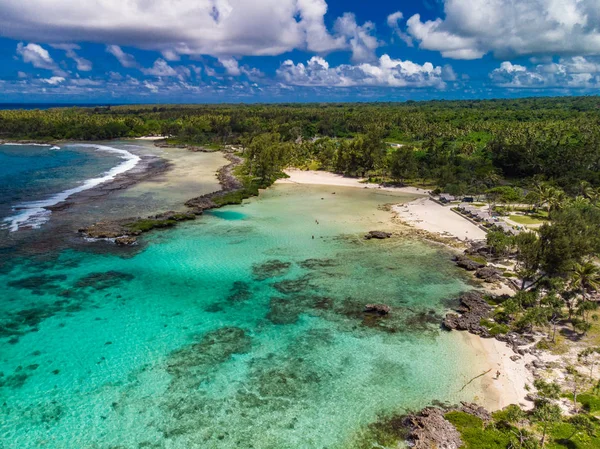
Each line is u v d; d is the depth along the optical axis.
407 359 41.00
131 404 33.88
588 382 36.62
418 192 119.38
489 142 152.12
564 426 30.95
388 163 136.75
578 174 113.69
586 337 44.25
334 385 37.03
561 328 46.38
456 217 92.06
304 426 32.22
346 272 61.62
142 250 67.81
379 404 34.81
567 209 81.56
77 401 34.03
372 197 112.31
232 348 42.22
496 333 45.06
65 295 51.81
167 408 33.62
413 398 35.59
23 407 33.12
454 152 151.12
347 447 30.38
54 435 30.50
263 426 32.09
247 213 92.25
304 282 58.03
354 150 141.00
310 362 40.25
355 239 76.19
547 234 54.94
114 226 75.75
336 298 53.62
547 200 93.50
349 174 144.00
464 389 36.75
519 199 101.81
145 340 43.09
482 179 119.75
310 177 139.00
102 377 37.09
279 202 103.75
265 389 36.25
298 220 87.62
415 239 76.75
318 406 34.41
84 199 98.12
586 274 52.25
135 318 47.28
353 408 34.28
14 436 30.25
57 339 42.50
